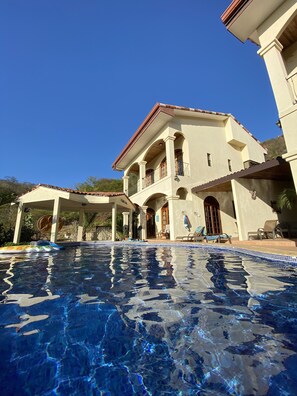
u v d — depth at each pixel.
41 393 1.38
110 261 6.55
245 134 18.08
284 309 2.61
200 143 15.26
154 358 1.74
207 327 2.21
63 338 2.05
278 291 3.25
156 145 16.66
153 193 15.18
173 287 3.62
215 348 1.84
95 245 12.88
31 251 9.24
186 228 12.79
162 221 17.03
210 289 3.45
